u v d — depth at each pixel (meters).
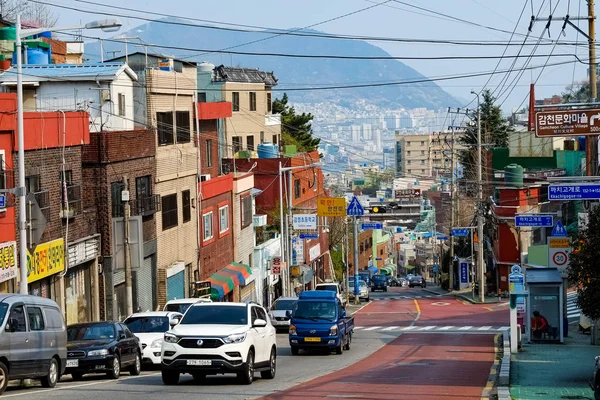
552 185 34.94
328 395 24.03
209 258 67.69
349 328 47.81
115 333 32.84
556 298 45.88
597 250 30.56
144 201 52.50
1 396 23.73
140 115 56.12
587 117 31.50
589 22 39.53
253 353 27.95
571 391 25.00
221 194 71.81
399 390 25.77
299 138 128.50
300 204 100.62
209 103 74.56
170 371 27.23
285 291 77.88
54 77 51.81
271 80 105.69
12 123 38.22
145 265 53.53
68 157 43.91
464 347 47.81
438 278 168.62
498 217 92.75
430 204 188.62
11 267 37.16
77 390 25.89
